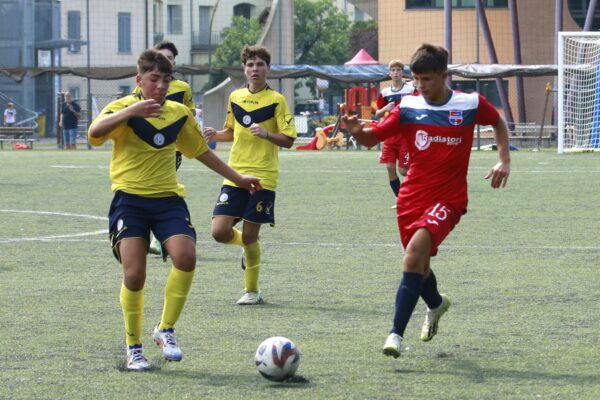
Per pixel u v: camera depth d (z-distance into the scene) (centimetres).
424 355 1553
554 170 5972
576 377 1414
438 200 1541
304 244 2884
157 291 2152
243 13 15850
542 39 11581
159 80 1500
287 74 8850
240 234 2102
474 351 1580
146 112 1474
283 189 4809
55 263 2542
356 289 2159
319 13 15375
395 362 1509
